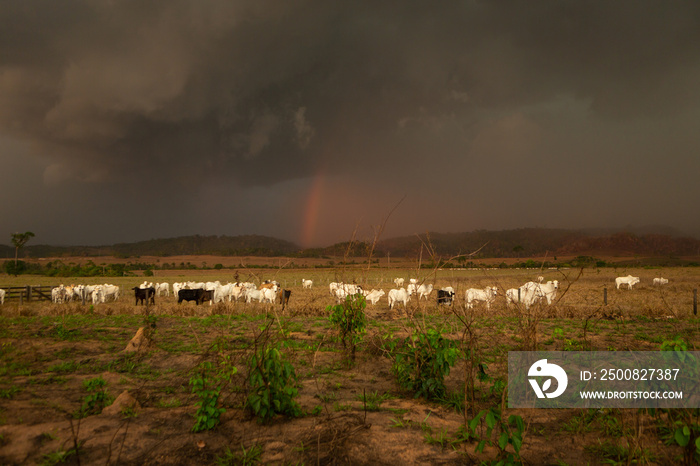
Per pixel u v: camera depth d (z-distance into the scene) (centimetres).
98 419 502
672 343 486
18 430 444
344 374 766
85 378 705
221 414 533
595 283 3722
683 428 366
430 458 423
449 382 721
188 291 2288
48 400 564
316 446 442
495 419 399
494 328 1170
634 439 416
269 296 2111
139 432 466
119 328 1262
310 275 5566
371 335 1089
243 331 1223
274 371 518
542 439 479
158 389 657
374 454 429
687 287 3164
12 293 2756
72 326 1233
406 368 646
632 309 1791
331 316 892
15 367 731
